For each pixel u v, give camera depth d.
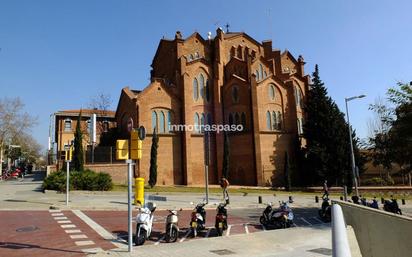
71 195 31.05
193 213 17.69
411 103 14.12
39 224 18.03
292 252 12.66
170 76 53.53
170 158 46.94
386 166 17.11
